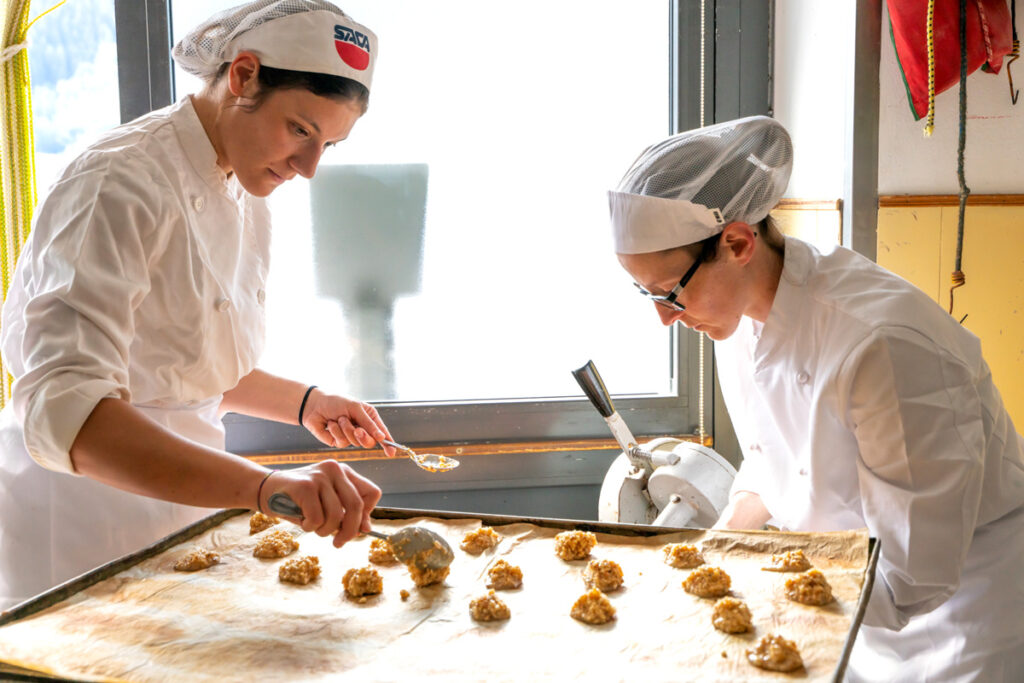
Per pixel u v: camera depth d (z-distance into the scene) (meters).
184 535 1.41
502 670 1.03
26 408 1.17
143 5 2.29
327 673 1.02
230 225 1.49
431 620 1.18
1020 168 2.13
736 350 1.59
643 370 2.60
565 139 2.48
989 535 1.41
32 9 2.16
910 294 1.34
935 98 2.08
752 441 1.59
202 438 1.52
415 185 2.46
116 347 1.23
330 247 2.46
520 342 2.55
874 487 1.31
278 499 1.15
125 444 1.15
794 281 1.40
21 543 1.42
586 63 2.46
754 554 1.32
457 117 2.45
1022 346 2.16
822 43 2.22
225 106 1.38
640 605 1.20
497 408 2.51
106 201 1.27
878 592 1.27
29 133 2.11
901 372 1.26
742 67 2.51
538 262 2.53
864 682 1.48
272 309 2.46
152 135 1.40
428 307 2.51
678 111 2.48
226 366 1.52
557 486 2.55
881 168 2.10
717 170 1.33
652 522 2.01
